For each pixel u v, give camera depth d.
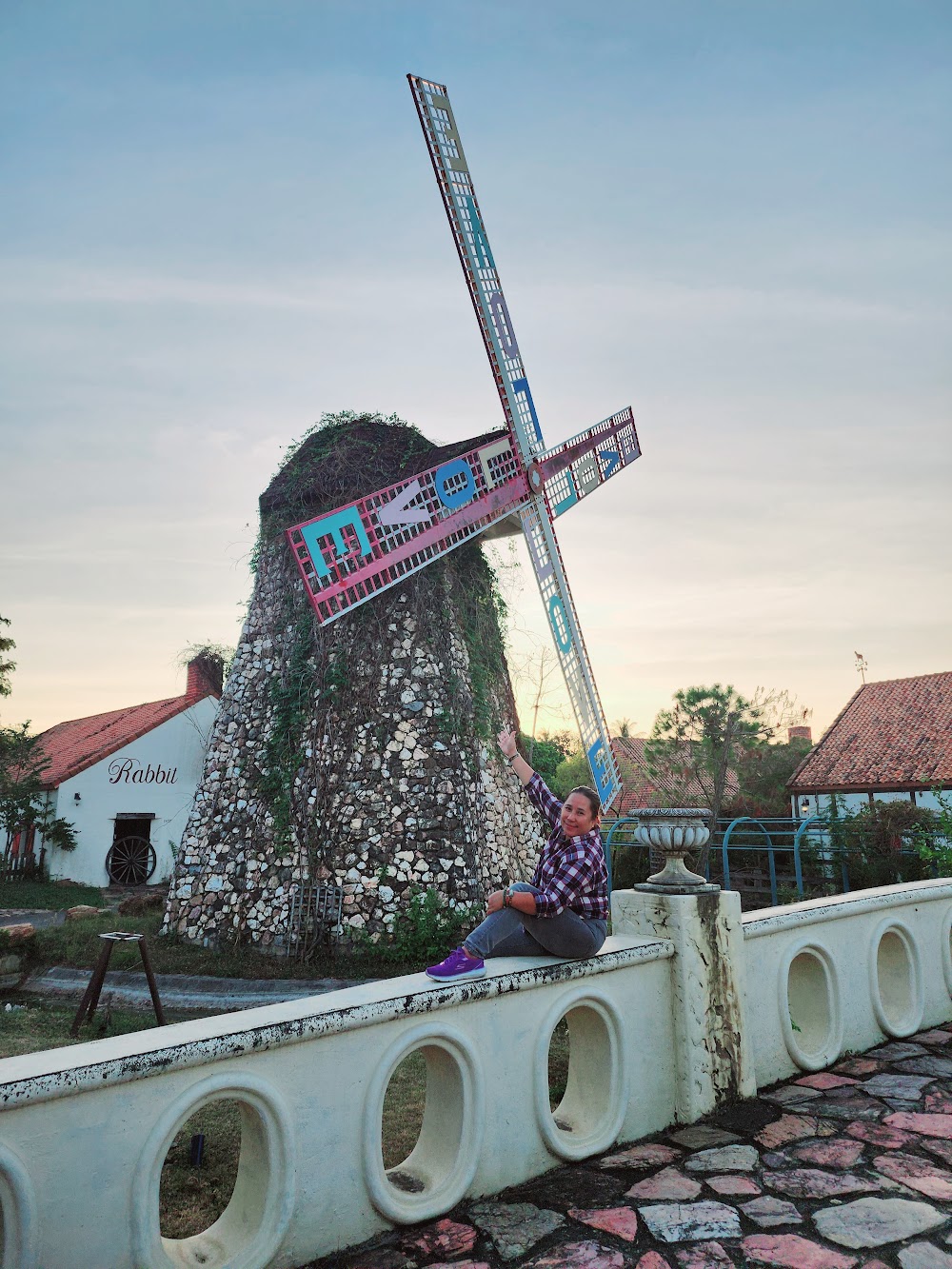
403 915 11.88
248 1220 3.06
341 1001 3.34
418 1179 3.55
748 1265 2.94
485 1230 3.26
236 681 14.52
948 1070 5.00
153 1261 2.70
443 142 13.41
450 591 14.13
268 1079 3.03
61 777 25.12
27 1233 2.46
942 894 6.29
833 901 5.59
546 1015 3.88
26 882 24.61
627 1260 2.99
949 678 27.66
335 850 12.38
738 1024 4.59
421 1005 3.42
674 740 21.62
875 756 25.44
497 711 14.70
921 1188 3.47
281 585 14.45
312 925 11.95
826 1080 4.91
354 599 11.32
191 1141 4.43
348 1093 3.23
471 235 13.80
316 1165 3.11
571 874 4.02
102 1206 2.63
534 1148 3.77
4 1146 2.47
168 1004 9.83
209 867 13.34
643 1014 4.30
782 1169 3.71
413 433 14.18
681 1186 3.57
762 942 4.97
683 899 4.47
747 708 21.05
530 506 13.94
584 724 13.45
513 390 14.07
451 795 12.52
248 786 13.51
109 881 25.27
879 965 6.20
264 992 10.37
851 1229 3.16
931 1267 2.88
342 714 13.01
